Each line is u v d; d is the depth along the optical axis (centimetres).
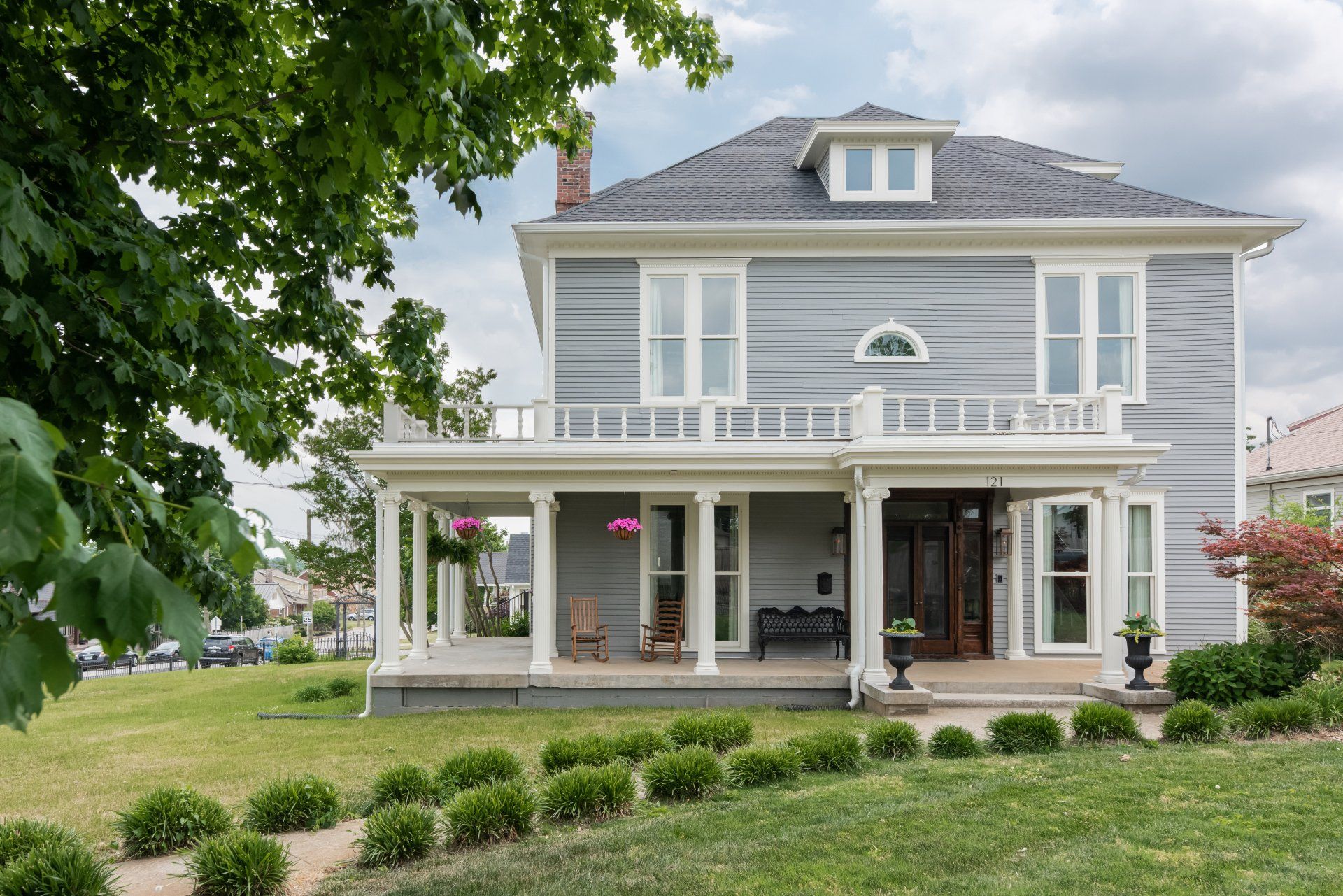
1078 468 1200
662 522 1483
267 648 4484
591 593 1470
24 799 848
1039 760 836
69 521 123
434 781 779
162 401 430
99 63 500
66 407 388
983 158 1742
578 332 1469
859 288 1479
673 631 1447
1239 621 1430
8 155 381
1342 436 2367
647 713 1187
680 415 1333
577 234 1442
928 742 929
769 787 780
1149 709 1127
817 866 562
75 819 775
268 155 561
